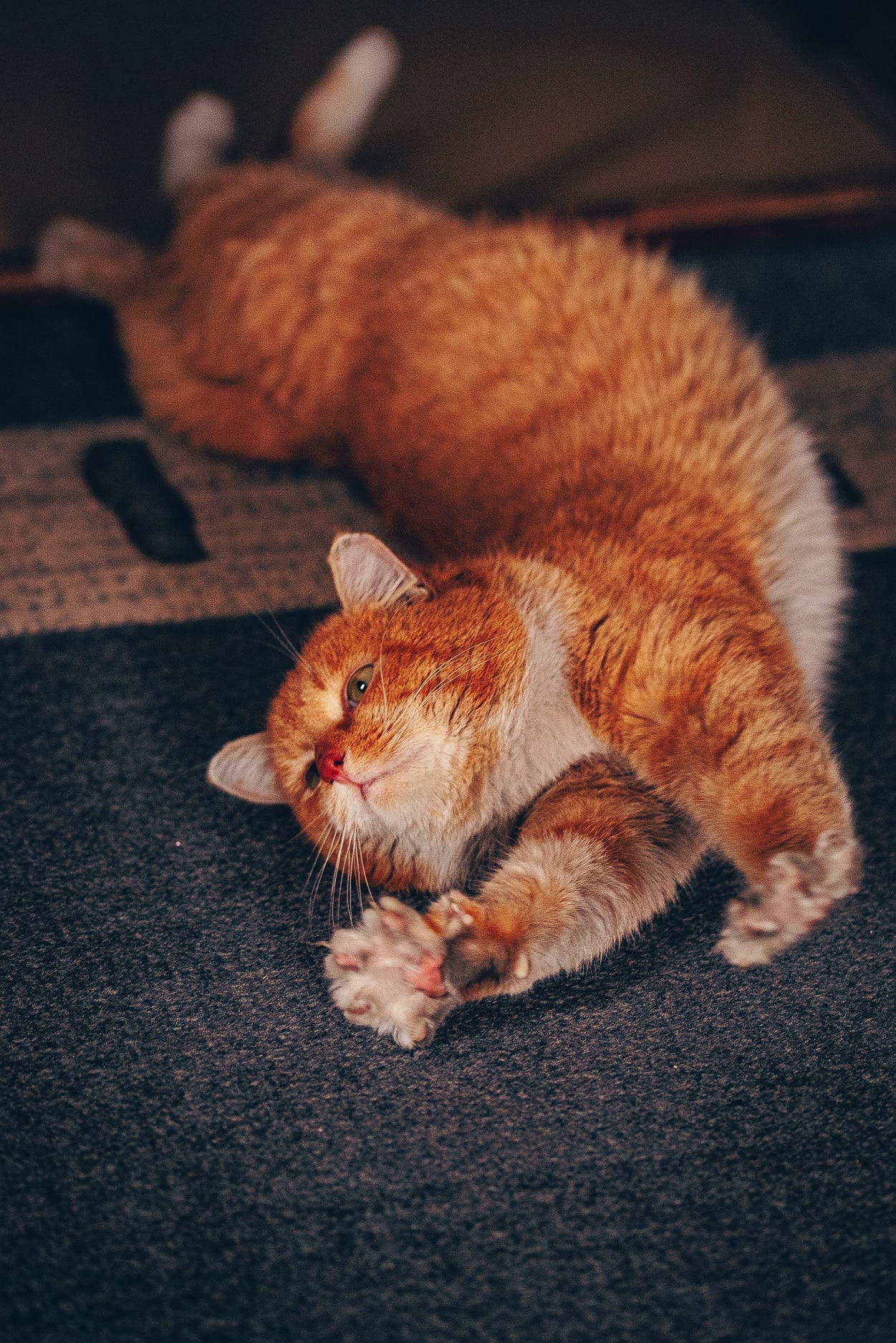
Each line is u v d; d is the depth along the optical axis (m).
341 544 1.13
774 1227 1.02
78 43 1.67
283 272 1.34
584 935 1.08
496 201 1.48
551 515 1.17
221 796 1.18
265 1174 1.04
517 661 1.11
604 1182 1.04
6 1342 1.00
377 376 1.29
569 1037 1.08
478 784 1.12
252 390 1.35
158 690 1.22
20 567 1.28
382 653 1.11
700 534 1.14
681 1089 1.06
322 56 1.63
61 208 1.50
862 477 1.31
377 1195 1.04
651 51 1.64
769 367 1.38
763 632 1.10
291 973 1.10
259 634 1.24
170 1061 1.08
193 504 1.32
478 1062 1.07
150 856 1.15
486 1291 1.01
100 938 1.12
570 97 1.57
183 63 1.63
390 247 1.33
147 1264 1.02
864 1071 1.06
